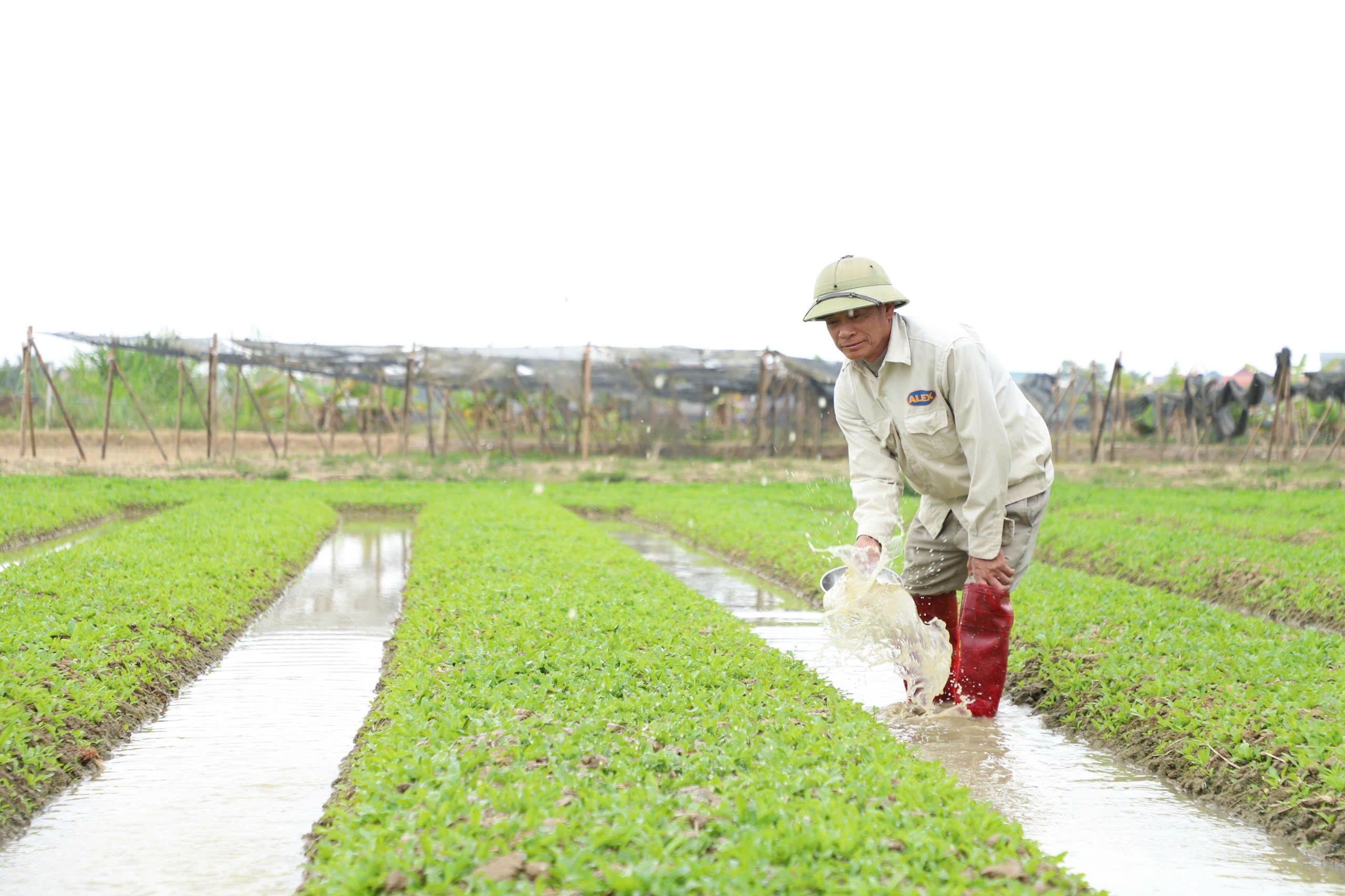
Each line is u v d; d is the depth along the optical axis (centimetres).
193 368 4497
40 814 573
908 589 743
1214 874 504
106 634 853
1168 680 734
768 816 448
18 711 631
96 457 3462
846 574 677
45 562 1195
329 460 3391
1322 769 566
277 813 577
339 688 845
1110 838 546
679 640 853
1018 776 634
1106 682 761
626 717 625
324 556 1630
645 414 3912
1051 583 1190
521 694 663
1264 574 1317
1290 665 792
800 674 770
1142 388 4759
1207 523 1881
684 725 598
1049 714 753
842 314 646
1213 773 609
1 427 3994
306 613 1165
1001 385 675
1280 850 533
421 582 1177
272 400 4831
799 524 1836
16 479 2591
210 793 608
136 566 1201
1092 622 968
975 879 402
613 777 512
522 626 885
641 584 1146
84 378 4403
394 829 446
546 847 416
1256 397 3722
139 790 612
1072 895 408
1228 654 830
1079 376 4200
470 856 411
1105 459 4056
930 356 650
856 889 379
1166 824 566
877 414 689
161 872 502
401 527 2055
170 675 834
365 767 550
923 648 709
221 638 982
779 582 1386
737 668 764
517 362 3453
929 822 454
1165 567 1444
